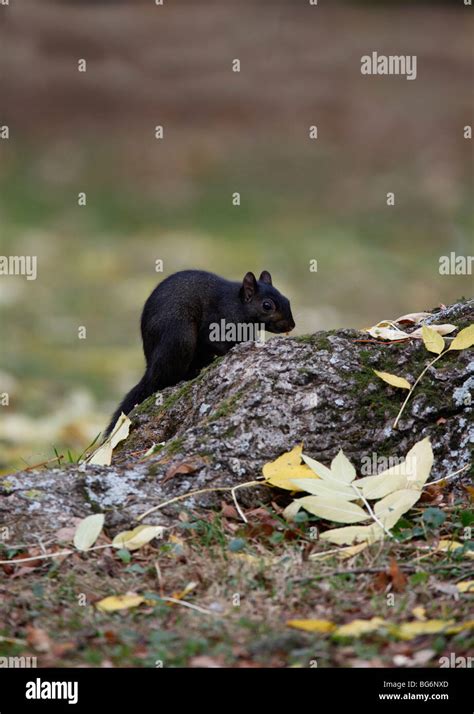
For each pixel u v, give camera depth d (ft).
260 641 21.15
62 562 23.62
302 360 27.78
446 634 20.98
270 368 27.71
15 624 21.91
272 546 24.58
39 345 74.69
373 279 88.12
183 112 127.34
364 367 27.71
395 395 27.32
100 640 21.45
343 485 25.40
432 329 27.66
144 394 35.42
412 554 24.23
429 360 27.89
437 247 97.60
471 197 108.37
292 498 26.23
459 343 27.40
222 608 22.45
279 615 22.18
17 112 124.77
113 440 28.45
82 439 53.67
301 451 26.18
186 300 35.76
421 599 22.43
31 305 82.48
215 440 26.66
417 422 26.96
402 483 25.46
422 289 86.69
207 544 24.26
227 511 25.38
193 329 35.55
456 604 22.08
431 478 26.71
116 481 25.89
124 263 92.58
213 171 115.24
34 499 25.04
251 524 25.03
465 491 26.27
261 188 111.65
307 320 77.05
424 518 24.72
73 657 21.08
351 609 22.21
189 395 29.32
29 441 53.26
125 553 23.80
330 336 28.43
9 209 104.94
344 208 106.93
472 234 99.91
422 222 103.14
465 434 26.91
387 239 99.71
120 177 113.80
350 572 23.24
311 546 24.56
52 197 108.68
